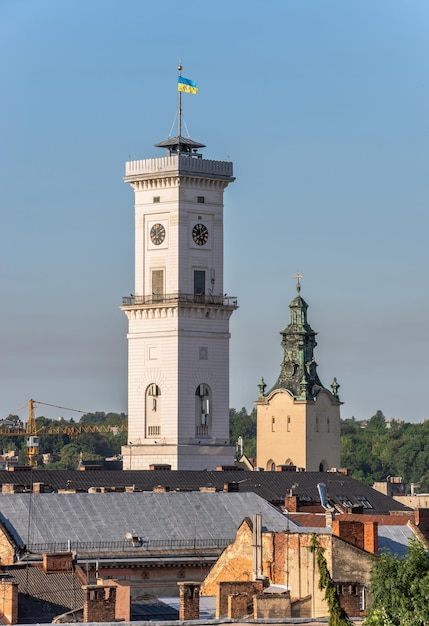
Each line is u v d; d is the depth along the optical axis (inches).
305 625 6186.0
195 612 6712.6
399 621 6382.9
